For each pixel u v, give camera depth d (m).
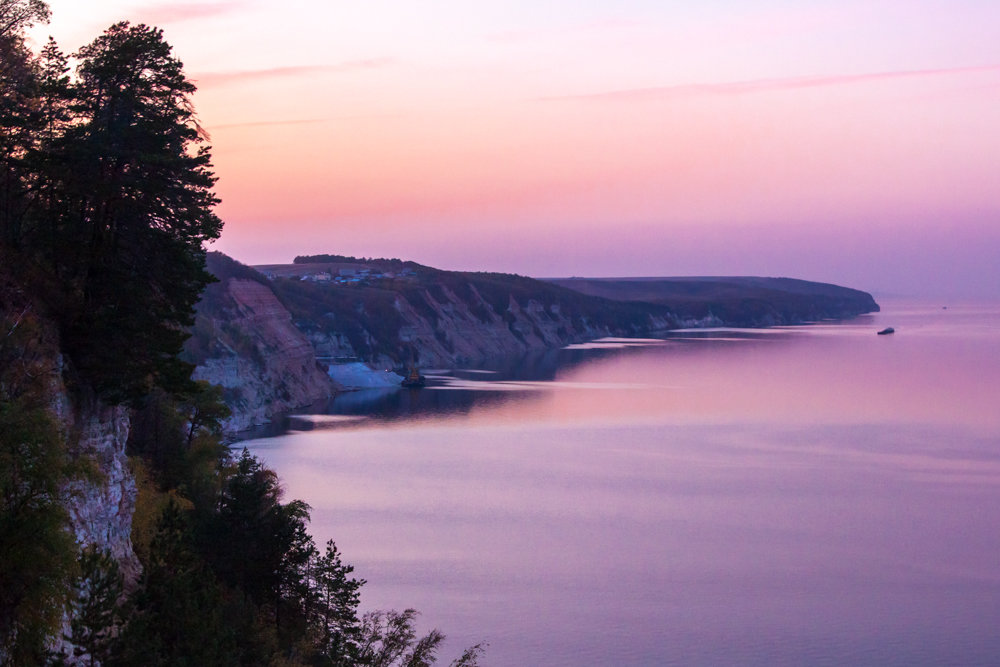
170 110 44.06
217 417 82.31
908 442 180.00
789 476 147.50
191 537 46.41
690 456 164.62
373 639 51.12
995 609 90.25
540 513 123.00
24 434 31.92
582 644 80.31
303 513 56.34
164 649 35.06
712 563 102.81
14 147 42.09
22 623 29.98
